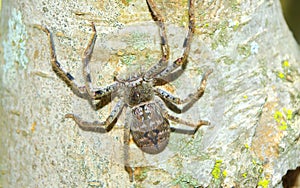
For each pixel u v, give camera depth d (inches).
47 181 15.9
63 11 15.5
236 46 15.9
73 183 15.7
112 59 15.6
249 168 15.8
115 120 15.7
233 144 15.8
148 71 15.7
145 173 15.6
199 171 15.7
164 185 15.6
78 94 15.6
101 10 15.5
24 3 15.8
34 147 15.9
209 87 15.8
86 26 15.5
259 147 15.9
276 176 15.9
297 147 16.1
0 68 16.6
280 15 17.0
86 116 15.6
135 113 15.8
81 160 15.6
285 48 16.7
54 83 15.7
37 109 15.8
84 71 15.5
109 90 15.6
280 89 16.2
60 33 15.5
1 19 16.7
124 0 15.5
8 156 16.5
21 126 16.1
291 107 16.1
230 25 15.8
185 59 15.6
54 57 15.5
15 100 16.2
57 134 15.7
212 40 15.7
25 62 15.9
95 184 15.6
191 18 15.6
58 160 15.7
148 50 15.6
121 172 15.6
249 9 15.9
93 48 15.5
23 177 16.3
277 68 16.3
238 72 15.9
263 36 16.2
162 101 15.9
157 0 15.5
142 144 15.7
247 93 15.9
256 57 16.0
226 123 15.8
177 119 15.7
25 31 15.8
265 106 16.0
